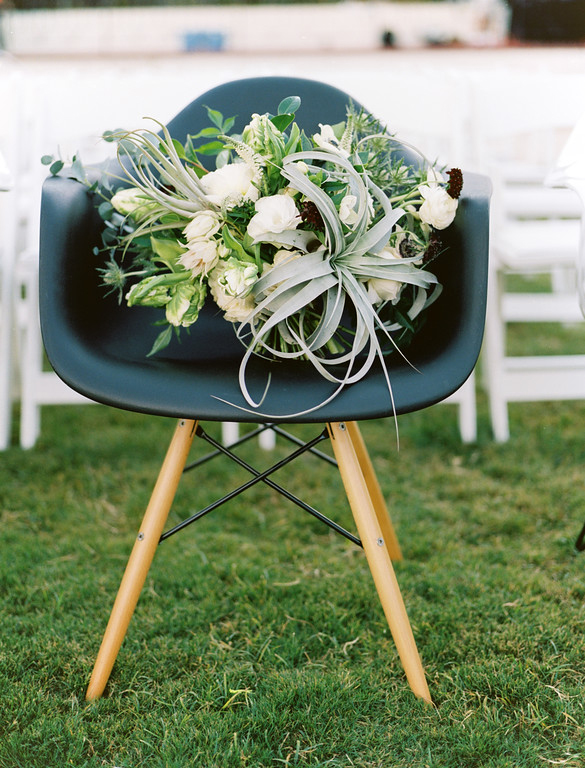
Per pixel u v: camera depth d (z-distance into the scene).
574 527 1.59
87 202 1.14
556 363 2.07
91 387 0.97
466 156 2.22
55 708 1.05
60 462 1.96
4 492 1.79
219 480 1.86
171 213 0.99
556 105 1.95
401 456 1.99
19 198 2.04
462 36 6.90
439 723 1.02
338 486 1.82
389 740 0.99
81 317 1.07
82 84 1.98
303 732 1.01
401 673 1.13
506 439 2.07
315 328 1.01
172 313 0.97
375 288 0.99
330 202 0.92
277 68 2.33
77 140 2.35
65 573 1.43
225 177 0.95
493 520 1.63
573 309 2.40
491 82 1.96
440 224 1.00
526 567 1.46
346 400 0.94
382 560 1.03
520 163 3.21
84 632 1.24
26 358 2.05
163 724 1.01
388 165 1.10
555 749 0.98
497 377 2.05
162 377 0.99
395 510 1.69
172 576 1.40
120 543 1.54
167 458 1.07
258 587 1.36
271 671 1.14
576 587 1.35
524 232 1.99
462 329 1.04
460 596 1.33
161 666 1.15
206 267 0.94
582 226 1.17
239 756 0.95
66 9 6.57
